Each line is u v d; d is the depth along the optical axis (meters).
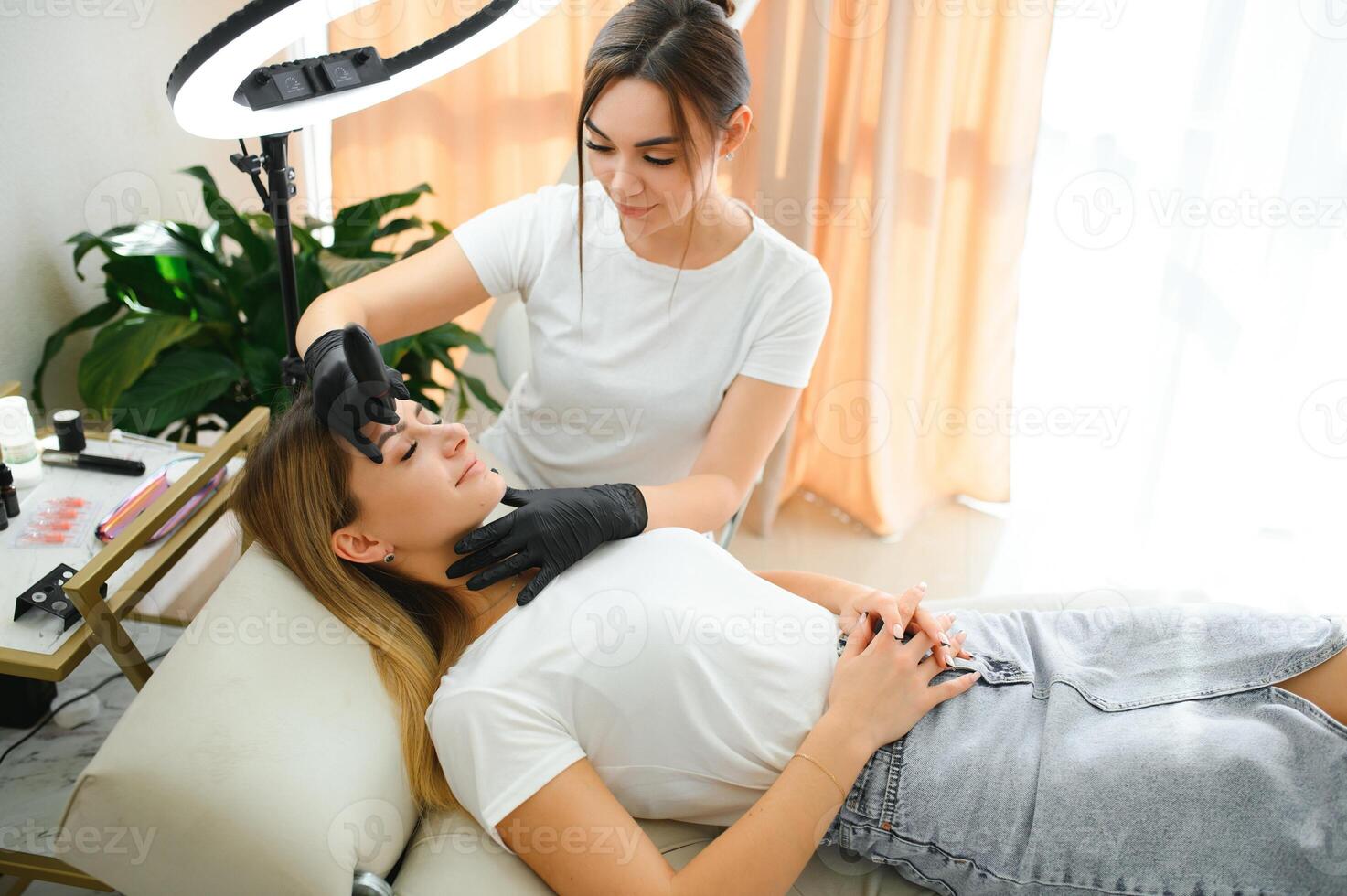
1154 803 0.98
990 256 2.10
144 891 0.92
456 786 0.97
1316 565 1.97
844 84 2.00
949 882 1.05
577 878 0.90
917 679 1.08
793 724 1.06
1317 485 1.94
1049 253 2.14
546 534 1.09
